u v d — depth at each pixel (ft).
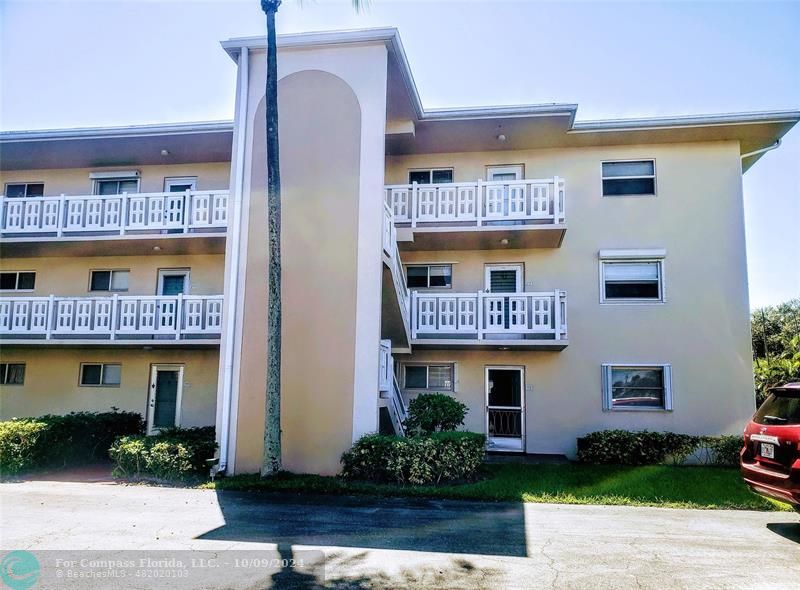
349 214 34.37
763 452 22.76
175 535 20.63
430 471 29.71
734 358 42.34
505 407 44.27
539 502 27.12
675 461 38.93
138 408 46.73
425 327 41.65
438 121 42.37
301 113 35.83
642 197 44.91
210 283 47.78
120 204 44.78
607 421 42.98
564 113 40.83
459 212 42.37
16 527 21.66
